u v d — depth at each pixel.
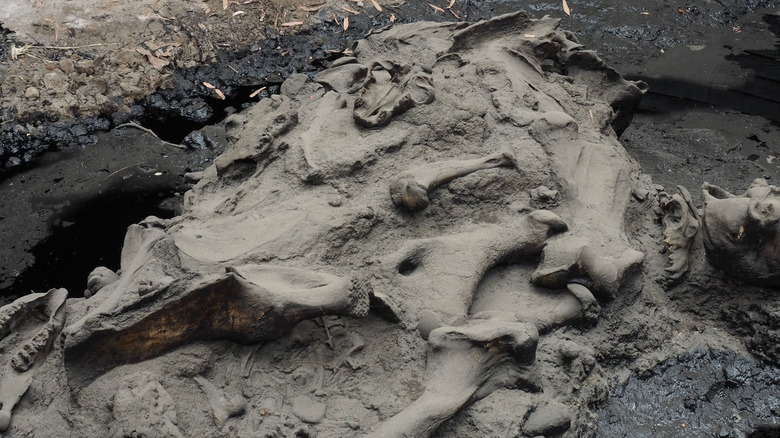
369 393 2.53
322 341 2.59
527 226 2.78
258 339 2.53
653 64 4.05
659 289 2.88
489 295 2.74
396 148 2.86
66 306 2.62
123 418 2.38
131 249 2.79
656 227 2.97
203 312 2.49
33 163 3.62
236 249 2.62
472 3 4.45
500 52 3.22
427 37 3.32
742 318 2.84
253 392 2.50
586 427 2.64
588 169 2.97
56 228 3.40
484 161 2.86
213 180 2.91
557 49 3.32
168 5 4.14
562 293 2.74
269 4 4.27
